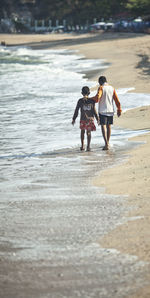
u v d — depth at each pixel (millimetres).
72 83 66250
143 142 28703
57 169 23453
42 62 107312
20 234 14266
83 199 17688
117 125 35469
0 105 47688
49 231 14406
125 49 124750
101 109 28078
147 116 37719
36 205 17266
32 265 12000
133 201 16875
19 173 23062
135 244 12930
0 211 16703
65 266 11867
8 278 11305
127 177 20422
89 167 23453
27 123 38188
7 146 30281
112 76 69250
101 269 11602
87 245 13125
